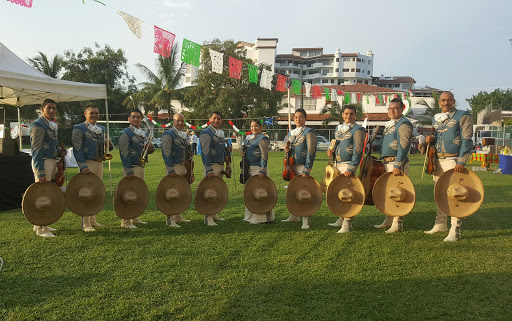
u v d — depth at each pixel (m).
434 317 2.94
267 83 9.64
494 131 24.20
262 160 6.00
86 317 2.94
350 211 5.41
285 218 6.51
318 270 3.91
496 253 4.41
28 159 7.51
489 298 3.23
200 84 31.23
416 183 10.77
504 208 7.05
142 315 2.97
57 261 4.18
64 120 39.16
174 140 5.87
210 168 5.84
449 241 4.93
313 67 78.50
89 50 41.69
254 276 3.76
